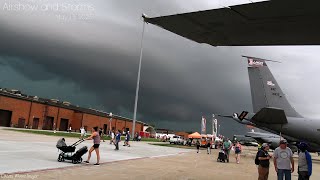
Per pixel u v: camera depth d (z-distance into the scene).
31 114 67.38
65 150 14.59
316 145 32.75
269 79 34.50
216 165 21.58
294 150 35.66
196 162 22.62
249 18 4.11
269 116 32.03
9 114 62.22
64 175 10.77
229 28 4.56
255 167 22.22
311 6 3.57
